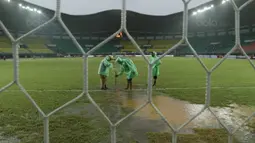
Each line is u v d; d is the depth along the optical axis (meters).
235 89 6.81
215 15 43.03
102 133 3.17
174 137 1.32
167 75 10.75
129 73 6.93
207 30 49.94
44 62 23.38
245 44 41.38
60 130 3.28
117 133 3.19
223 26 45.09
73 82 8.41
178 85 7.72
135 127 3.44
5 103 4.92
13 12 39.16
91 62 22.70
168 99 5.54
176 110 4.50
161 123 3.64
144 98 5.70
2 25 1.03
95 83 8.36
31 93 6.15
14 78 1.07
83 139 2.96
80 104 4.95
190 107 4.75
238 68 14.78
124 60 6.97
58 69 14.48
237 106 4.83
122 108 4.68
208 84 1.37
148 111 4.35
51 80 9.00
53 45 48.06
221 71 12.72
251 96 5.82
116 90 6.91
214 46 45.59
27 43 44.66
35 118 3.84
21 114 4.08
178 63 20.75
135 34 59.16
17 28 43.28
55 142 2.86
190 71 12.80
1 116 3.94
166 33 57.50
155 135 3.11
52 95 5.90
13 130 3.26
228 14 39.66
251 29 42.97
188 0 1.28
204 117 4.01
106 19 54.38
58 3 1.11
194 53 1.33
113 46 52.44
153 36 59.16
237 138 3.03
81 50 1.17
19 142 2.87
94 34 57.78
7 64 19.06
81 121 3.71
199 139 2.97
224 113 4.30
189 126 3.50
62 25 1.11
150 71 1.27
